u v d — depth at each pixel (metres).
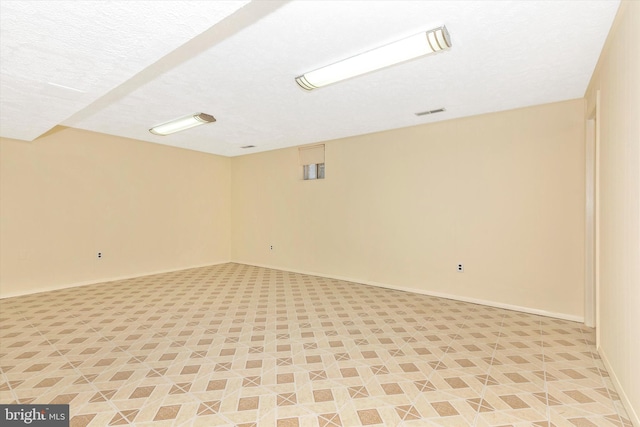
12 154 4.69
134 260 6.06
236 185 7.72
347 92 3.51
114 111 4.19
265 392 2.26
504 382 2.40
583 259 3.68
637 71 1.79
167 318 3.77
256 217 7.32
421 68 2.92
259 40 2.43
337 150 5.91
